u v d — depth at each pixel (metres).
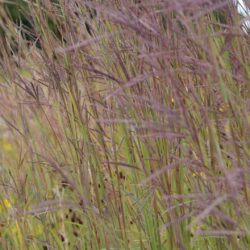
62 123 2.58
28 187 2.92
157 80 2.09
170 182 2.08
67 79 2.45
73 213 2.88
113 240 2.34
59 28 2.53
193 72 1.98
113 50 2.21
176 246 2.09
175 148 2.06
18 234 2.72
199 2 1.59
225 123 1.93
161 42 1.83
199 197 1.74
